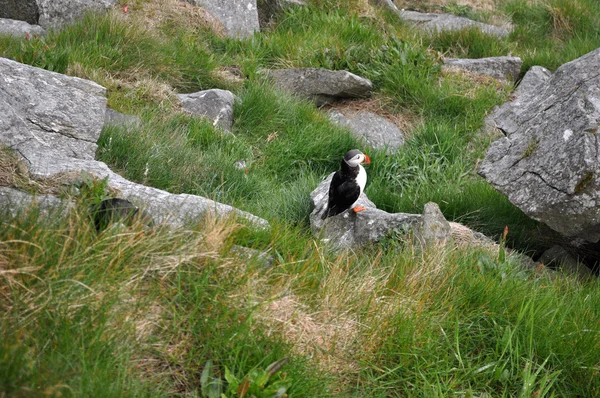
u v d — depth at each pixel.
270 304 5.55
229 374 4.82
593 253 9.61
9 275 4.75
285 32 16.36
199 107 12.19
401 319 5.77
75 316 4.71
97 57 12.27
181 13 15.18
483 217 10.20
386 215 8.43
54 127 8.73
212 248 5.75
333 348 5.42
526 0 20.59
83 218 5.55
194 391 4.83
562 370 5.73
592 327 6.25
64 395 4.13
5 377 3.97
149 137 10.14
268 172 11.54
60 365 4.32
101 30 13.02
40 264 4.93
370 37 15.98
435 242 7.31
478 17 19.80
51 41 12.74
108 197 6.37
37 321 4.64
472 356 5.93
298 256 6.69
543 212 8.45
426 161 12.52
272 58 15.18
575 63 9.29
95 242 5.30
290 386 4.91
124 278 5.22
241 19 16.14
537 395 5.43
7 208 5.42
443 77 15.23
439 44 17.64
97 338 4.61
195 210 7.13
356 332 5.70
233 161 10.83
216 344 5.07
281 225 7.53
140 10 14.73
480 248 7.87
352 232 8.63
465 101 14.34
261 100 12.80
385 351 5.61
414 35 17.12
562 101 8.98
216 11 15.94
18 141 7.82
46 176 7.33
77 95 9.41
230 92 12.89
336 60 14.88
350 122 13.79
